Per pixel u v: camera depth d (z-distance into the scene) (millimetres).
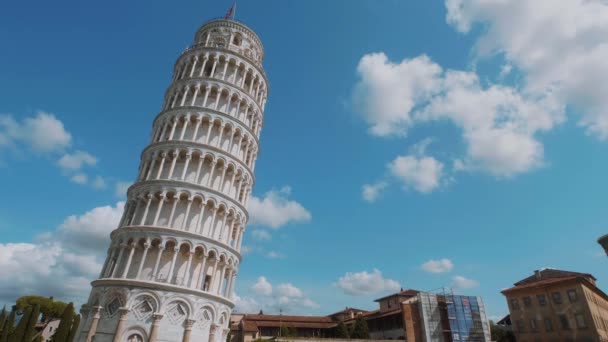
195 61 54469
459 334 70062
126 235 40781
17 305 85438
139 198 43594
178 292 37812
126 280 37031
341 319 91938
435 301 72875
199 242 41062
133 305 36344
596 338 63688
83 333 36562
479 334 71312
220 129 49188
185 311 37844
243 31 60781
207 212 44000
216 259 42219
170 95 53781
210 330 39750
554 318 71000
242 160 51188
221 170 47094
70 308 43875
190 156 45594
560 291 71500
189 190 43281
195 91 51094
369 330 84938
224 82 52156
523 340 75625
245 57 56562
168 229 40062
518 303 78562
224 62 54875
